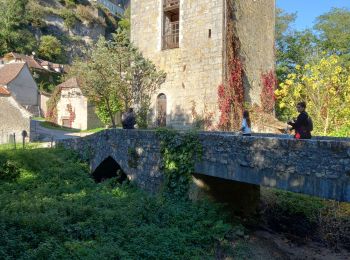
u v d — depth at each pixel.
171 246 8.43
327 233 10.97
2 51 61.06
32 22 67.75
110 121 24.98
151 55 21.14
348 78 16.84
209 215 10.05
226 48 18.38
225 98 18.09
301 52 29.89
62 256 7.47
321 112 17.25
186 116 19.34
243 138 8.62
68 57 70.44
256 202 12.56
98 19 78.44
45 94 49.97
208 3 18.69
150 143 11.91
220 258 8.55
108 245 8.14
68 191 13.09
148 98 20.42
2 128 27.20
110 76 20.08
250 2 20.36
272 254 9.38
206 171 9.82
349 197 6.41
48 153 16.78
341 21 30.61
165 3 20.83
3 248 7.41
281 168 7.67
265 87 21.25
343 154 6.54
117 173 14.97
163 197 10.92
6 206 10.16
